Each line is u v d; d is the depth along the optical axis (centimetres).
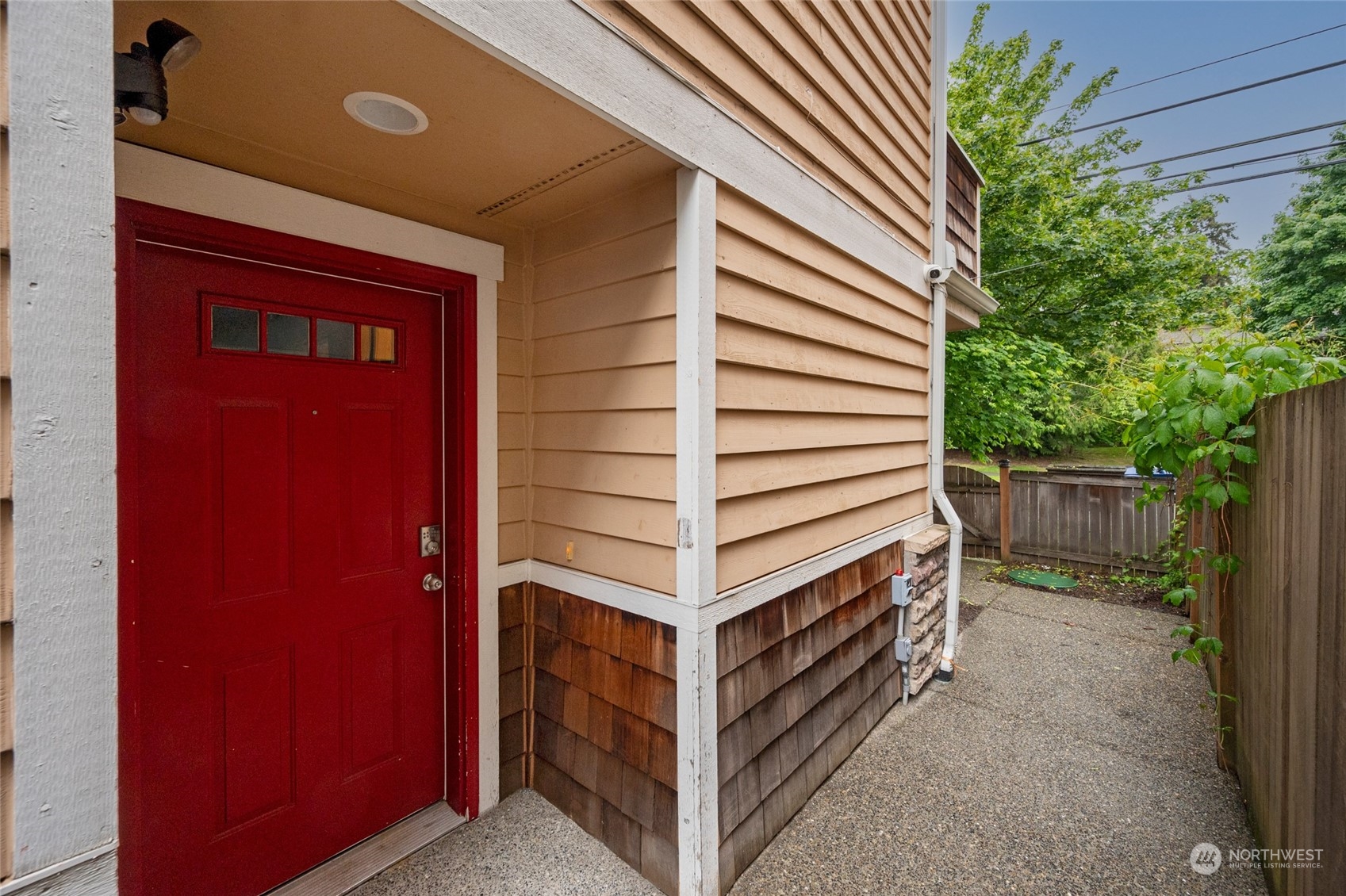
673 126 153
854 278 258
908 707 305
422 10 98
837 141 239
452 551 203
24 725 68
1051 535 591
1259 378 213
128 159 130
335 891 169
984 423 636
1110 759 253
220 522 156
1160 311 903
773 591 202
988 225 903
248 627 162
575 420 200
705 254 165
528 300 218
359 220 169
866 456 275
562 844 191
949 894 178
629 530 183
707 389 166
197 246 147
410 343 197
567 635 205
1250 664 212
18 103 66
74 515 71
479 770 204
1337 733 131
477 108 132
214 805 157
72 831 72
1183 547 475
